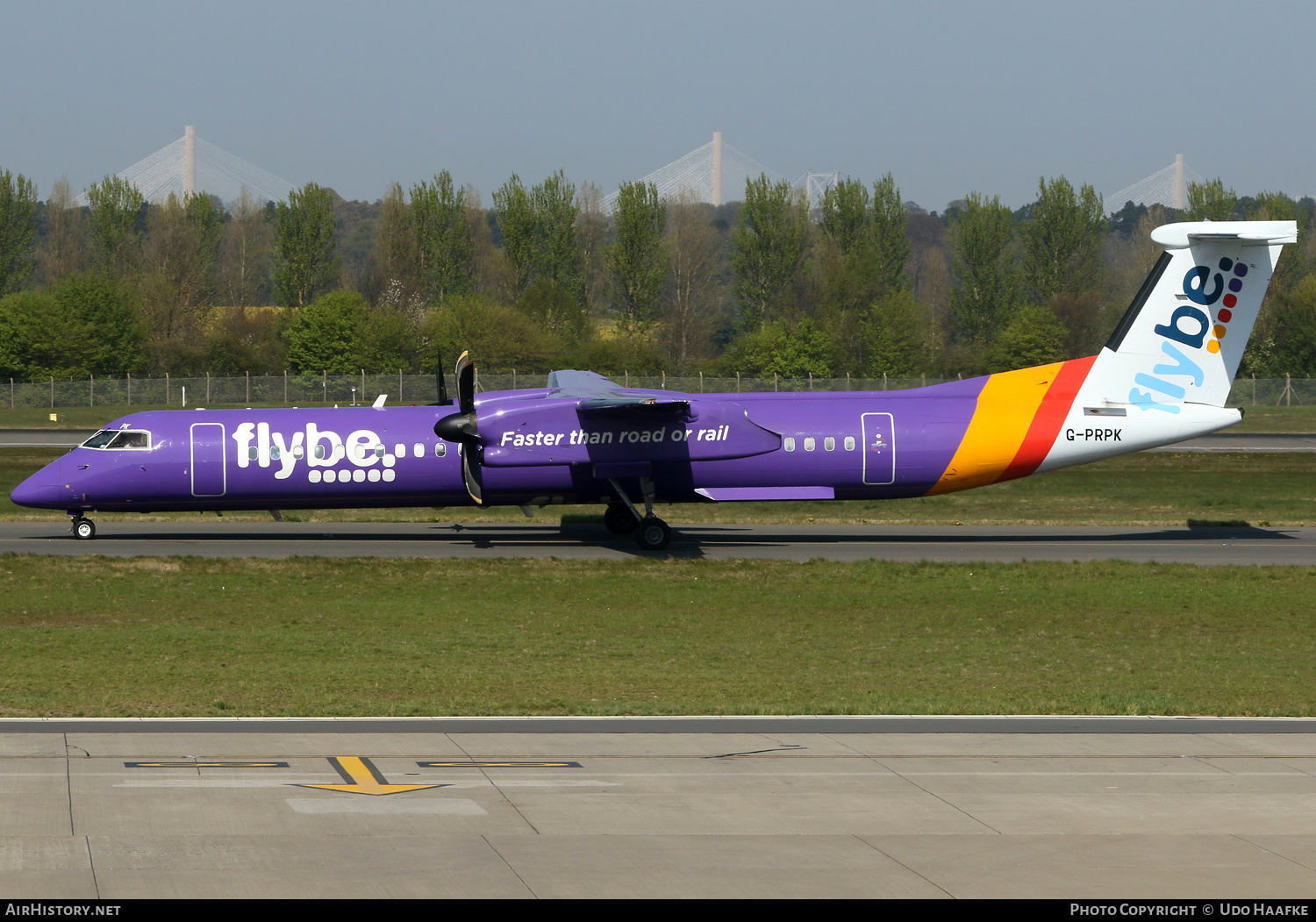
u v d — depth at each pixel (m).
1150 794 43.38
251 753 48.06
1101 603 102.62
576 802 41.66
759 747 50.16
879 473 129.38
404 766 46.25
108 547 126.81
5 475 196.00
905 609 99.38
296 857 35.56
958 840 38.03
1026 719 57.03
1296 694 67.12
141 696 62.31
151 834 37.38
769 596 104.44
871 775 45.59
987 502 176.00
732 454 125.50
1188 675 73.62
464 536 139.75
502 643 82.56
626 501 128.62
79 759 46.47
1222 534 147.00
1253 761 48.25
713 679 70.75
